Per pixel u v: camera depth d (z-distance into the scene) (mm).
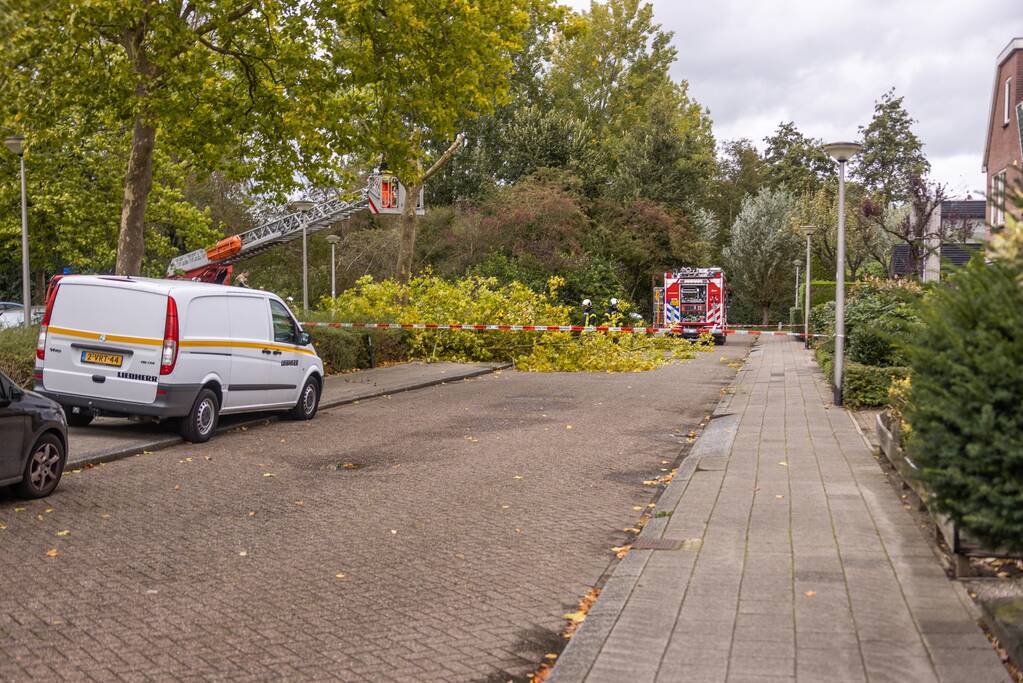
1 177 26375
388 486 9656
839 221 15891
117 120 19156
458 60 19219
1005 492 4645
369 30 18297
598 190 49812
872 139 70938
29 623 5570
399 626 5594
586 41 63562
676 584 6152
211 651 5164
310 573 6656
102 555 7039
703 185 54344
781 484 9289
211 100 18672
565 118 51375
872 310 16969
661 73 65438
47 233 33219
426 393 18891
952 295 4973
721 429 13367
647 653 4961
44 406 8930
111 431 12609
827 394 17609
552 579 6559
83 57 17719
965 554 6164
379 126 20203
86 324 12109
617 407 16484
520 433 13344
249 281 45594
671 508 8406
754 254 61594
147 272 38312
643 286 52719
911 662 4770
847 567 6457
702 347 37688
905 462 7812
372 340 24000
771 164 81500
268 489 9477
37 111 18094
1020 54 31312
